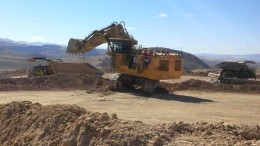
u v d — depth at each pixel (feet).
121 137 35.99
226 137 36.55
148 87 89.81
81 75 105.81
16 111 49.08
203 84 103.24
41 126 43.42
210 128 39.01
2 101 77.82
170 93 94.12
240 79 116.37
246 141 35.96
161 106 73.00
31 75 127.85
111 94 88.84
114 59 95.71
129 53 93.50
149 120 57.41
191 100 82.23
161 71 89.92
